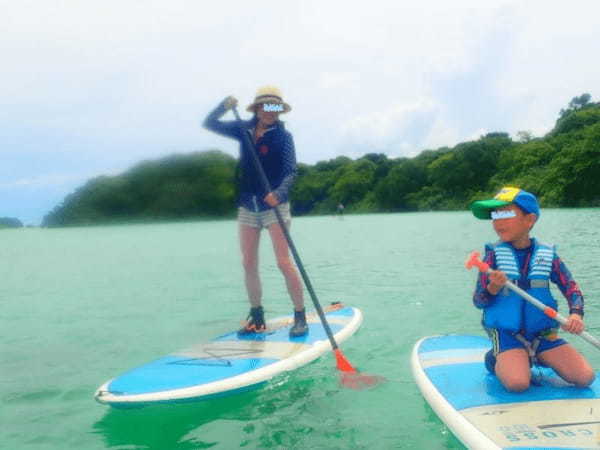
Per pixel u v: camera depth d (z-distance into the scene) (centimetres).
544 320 276
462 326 467
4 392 334
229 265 1052
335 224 3181
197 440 258
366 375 344
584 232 1417
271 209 406
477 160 5744
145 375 329
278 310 575
